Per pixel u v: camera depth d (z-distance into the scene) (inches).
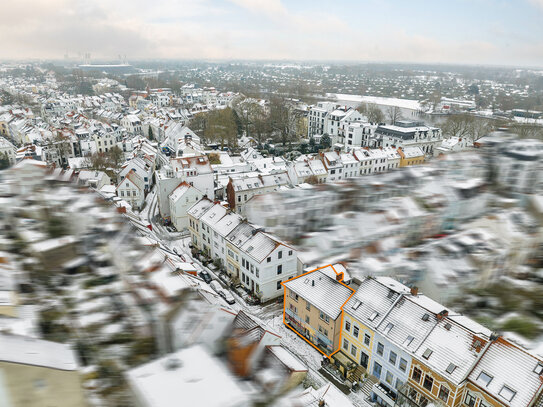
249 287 1459.2
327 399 826.8
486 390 775.7
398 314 967.0
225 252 1578.5
